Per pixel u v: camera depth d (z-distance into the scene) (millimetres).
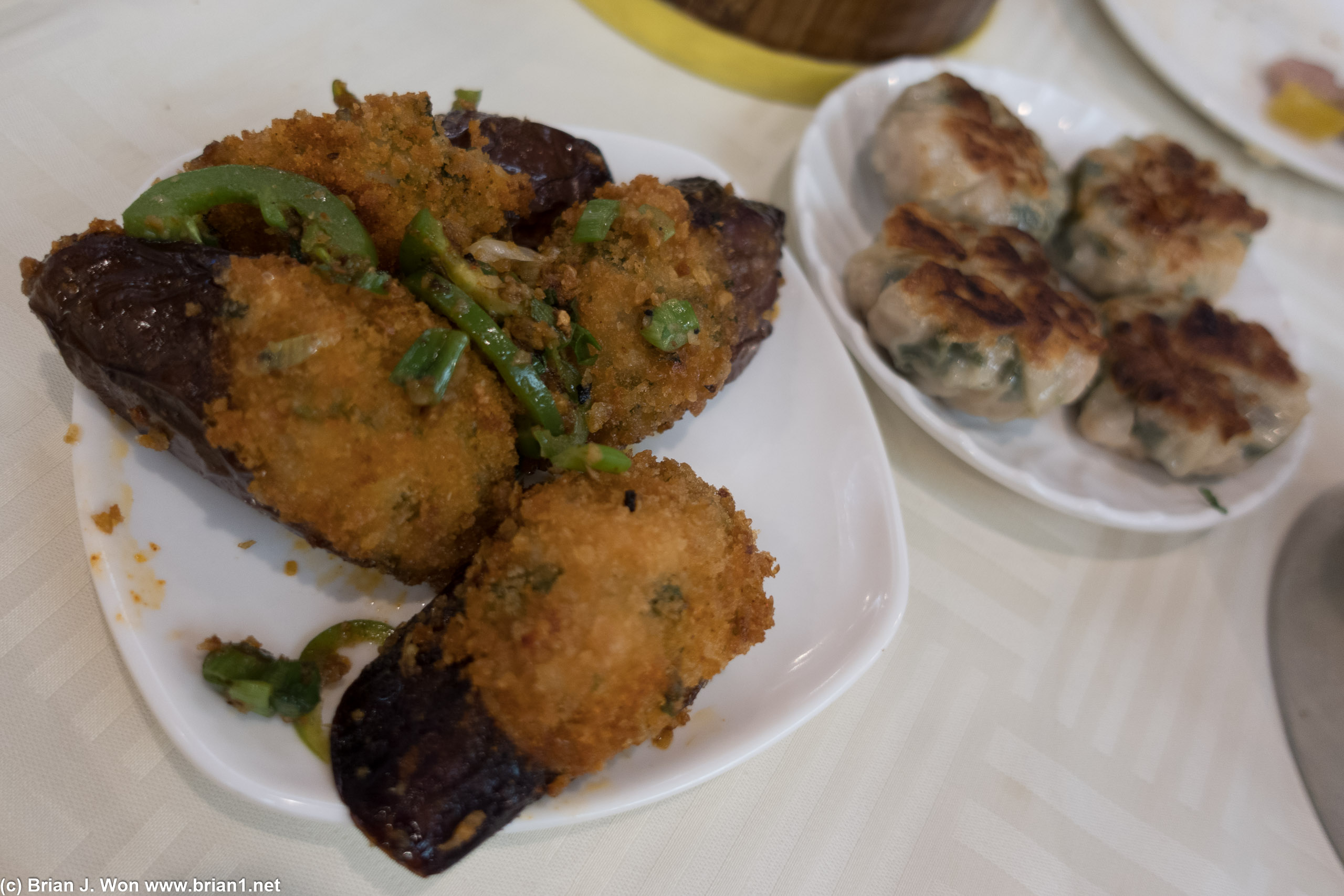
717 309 243
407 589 222
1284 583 302
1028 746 255
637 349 230
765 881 221
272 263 197
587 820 202
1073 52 430
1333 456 332
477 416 209
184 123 274
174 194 204
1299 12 433
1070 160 375
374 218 219
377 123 224
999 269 293
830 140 327
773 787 232
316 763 193
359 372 195
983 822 242
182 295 192
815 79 350
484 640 195
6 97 260
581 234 233
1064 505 275
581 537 199
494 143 248
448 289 211
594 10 350
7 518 209
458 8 329
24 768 190
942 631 266
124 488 204
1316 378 351
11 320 228
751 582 218
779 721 220
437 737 192
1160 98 429
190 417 191
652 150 284
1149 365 304
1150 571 296
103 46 278
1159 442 298
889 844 233
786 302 278
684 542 205
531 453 227
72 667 200
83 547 209
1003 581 280
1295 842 261
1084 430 309
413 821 188
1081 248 343
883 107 344
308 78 295
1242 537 311
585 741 191
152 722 200
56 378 225
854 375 270
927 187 315
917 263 287
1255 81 419
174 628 197
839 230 324
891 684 253
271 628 207
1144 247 330
